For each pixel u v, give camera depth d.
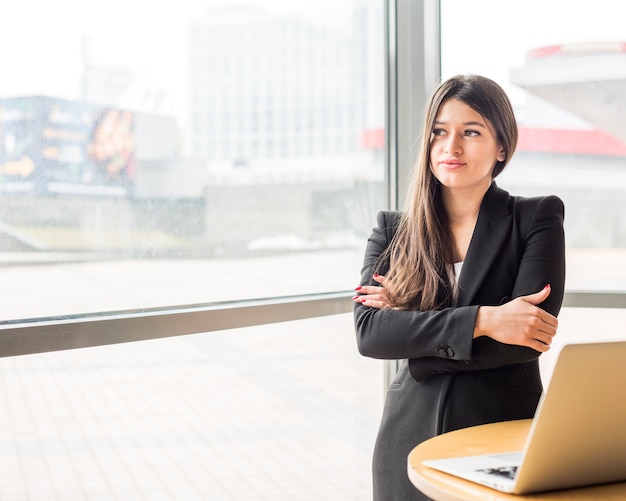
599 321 2.79
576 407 1.07
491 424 1.60
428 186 1.90
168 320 2.02
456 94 1.85
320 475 2.70
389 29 2.87
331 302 2.56
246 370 2.45
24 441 1.95
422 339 1.73
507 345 1.68
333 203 2.72
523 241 1.85
